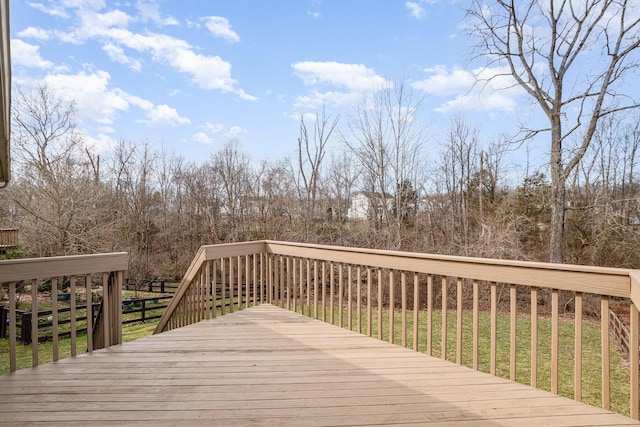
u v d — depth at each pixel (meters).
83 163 14.96
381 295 3.78
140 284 16.00
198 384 2.68
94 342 4.16
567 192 14.04
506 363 7.23
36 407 2.32
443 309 3.22
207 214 20.44
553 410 2.34
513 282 2.76
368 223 15.05
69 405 2.35
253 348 3.47
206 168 20.73
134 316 12.09
